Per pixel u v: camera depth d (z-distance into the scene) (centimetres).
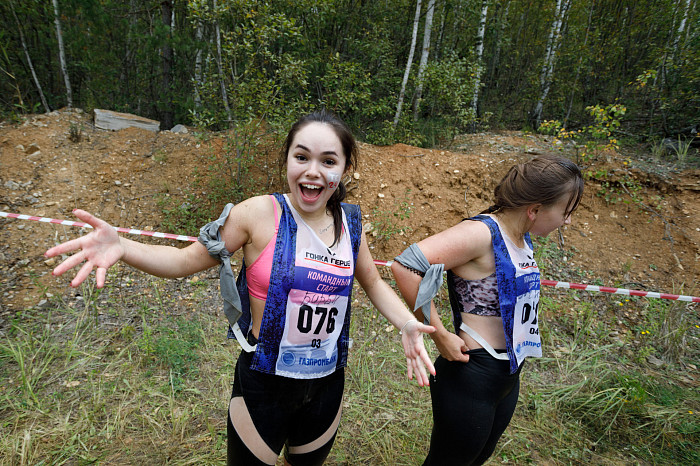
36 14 627
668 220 479
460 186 506
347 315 145
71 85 754
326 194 130
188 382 284
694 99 680
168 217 442
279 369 132
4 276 360
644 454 259
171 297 372
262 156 502
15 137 491
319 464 160
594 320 392
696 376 337
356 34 760
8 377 273
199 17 486
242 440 138
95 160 490
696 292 414
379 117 727
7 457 217
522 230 155
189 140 542
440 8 828
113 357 299
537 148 585
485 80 1027
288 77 483
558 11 912
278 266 127
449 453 158
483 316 153
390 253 445
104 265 107
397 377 312
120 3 811
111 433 239
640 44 855
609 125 506
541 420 280
